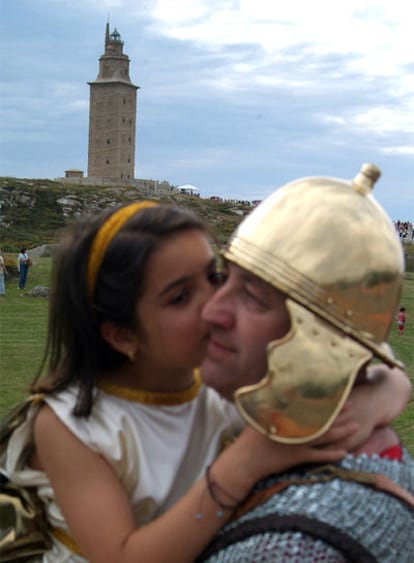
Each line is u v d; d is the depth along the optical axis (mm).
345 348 1395
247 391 1383
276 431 1370
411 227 49688
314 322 1389
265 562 1355
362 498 1399
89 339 1723
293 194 1501
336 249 1425
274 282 1404
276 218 1472
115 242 1677
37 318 16062
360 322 1430
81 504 1608
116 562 1520
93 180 89000
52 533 1811
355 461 1472
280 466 1444
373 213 1499
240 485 1454
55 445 1659
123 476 1680
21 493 1815
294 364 1365
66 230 1859
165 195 85188
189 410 1820
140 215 1711
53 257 1830
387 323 1499
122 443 1677
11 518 1811
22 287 23203
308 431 1360
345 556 1346
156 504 1701
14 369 9938
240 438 1506
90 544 1574
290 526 1363
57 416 1671
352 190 1525
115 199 76625
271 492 1447
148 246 1646
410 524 1440
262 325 1443
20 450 1774
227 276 1585
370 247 1450
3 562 1800
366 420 1509
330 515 1369
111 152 99375
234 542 1417
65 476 1642
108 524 1567
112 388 1749
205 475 1499
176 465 1736
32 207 69375
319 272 1407
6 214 66250
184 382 1803
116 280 1667
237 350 1480
